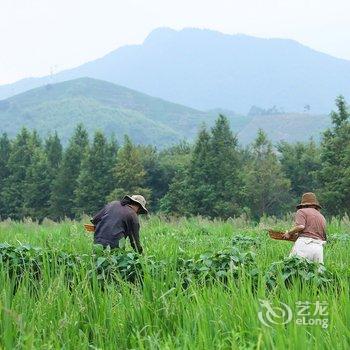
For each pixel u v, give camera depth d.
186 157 106.25
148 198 93.81
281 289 7.38
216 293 7.27
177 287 7.47
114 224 12.32
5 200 108.50
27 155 109.69
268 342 5.13
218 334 5.79
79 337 6.14
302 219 14.26
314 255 14.10
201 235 24.97
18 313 6.61
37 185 104.06
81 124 111.44
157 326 6.34
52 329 6.25
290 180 89.56
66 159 101.56
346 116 70.25
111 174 95.00
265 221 33.53
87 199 94.88
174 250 10.52
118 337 6.25
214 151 84.06
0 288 7.36
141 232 24.58
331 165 70.12
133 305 6.73
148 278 7.54
